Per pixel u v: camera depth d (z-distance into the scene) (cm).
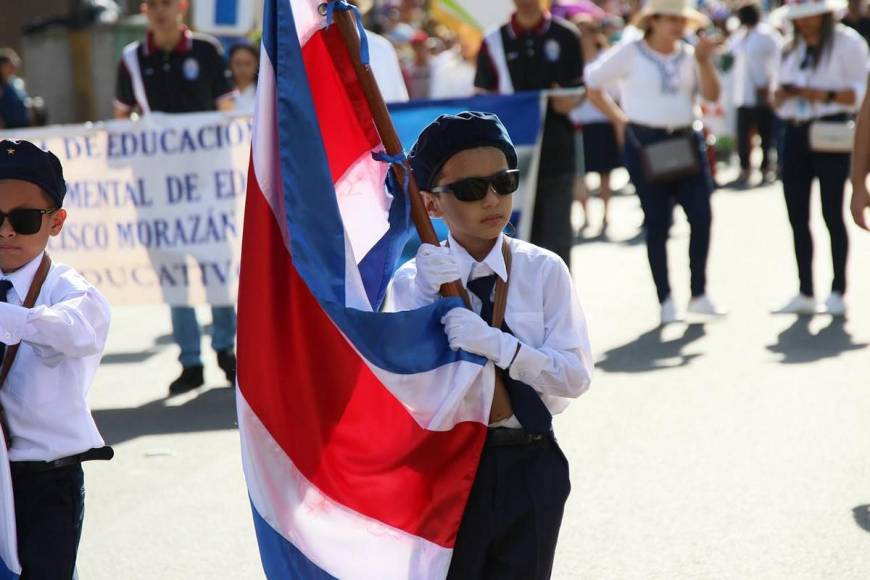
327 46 573
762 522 811
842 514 816
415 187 555
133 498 920
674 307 1428
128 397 1226
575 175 1366
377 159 560
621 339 1358
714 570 744
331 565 554
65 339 558
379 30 3288
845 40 1371
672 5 1386
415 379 537
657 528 811
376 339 534
